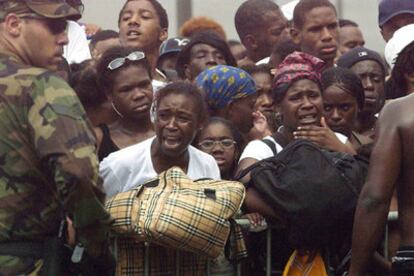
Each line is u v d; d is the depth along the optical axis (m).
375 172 6.85
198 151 7.68
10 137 6.04
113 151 8.02
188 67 9.50
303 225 7.24
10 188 6.06
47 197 6.14
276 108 8.45
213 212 6.98
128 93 8.05
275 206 7.29
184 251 7.22
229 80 8.60
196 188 7.08
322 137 7.78
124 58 8.09
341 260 7.45
